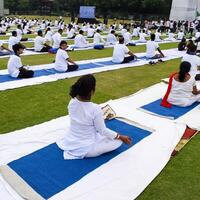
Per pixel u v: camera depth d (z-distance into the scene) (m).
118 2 44.59
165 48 15.80
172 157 4.22
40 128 4.80
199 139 4.84
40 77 7.94
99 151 3.96
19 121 5.10
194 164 4.07
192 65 8.12
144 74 9.03
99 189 3.38
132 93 7.05
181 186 3.57
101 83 7.76
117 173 3.71
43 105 5.91
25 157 3.93
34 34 21.22
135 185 3.51
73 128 3.92
